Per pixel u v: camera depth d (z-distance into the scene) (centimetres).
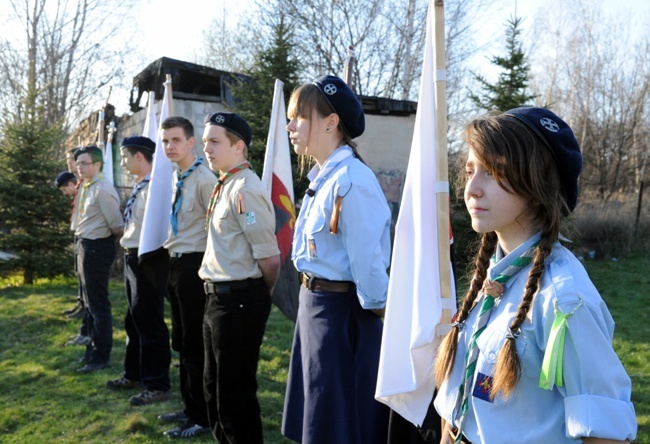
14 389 505
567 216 138
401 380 221
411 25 1594
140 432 410
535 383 129
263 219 318
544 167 134
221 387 320
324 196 250
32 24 2033
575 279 127
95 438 407
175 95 1308
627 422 119
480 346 140
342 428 243
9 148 1087
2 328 705
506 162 132
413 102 1348
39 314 763
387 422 252
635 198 1584
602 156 2277
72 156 763
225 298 319
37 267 1061
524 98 1248
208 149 333
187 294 375
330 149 262
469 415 142
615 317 831
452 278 226
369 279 238
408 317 227
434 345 219
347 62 349
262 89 1045
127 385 498
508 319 136
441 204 226
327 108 257
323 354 248
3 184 1056
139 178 479
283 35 1077
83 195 542
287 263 466
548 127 134
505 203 136
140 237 439
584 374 121
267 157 410
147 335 463
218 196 333
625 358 627
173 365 561
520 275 138
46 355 598
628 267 1201
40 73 2061
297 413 269
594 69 2339
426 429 225
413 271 230
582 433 119
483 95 1279
